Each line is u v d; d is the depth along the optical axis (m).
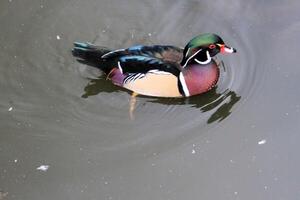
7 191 8.08
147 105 9.25
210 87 9.30
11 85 9.58
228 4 10.63
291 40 9.93
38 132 8.86
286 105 9.02
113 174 8.24
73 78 9.68
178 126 8.86
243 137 8.66
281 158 8.36
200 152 8.48
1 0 10.72
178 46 10.09
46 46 10.13
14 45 10.14
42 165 8.39
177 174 8.23
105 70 9.45
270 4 10.54
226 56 9.84
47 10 10.63
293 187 8.00
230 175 8.20
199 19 10.45
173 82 9.14
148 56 9.26
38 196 8.02
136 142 8.62
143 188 8.09
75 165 8.38
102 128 8.87
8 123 8.99
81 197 8.01
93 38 10.27
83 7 10.73
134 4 10.75
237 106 9.09
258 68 9.57
